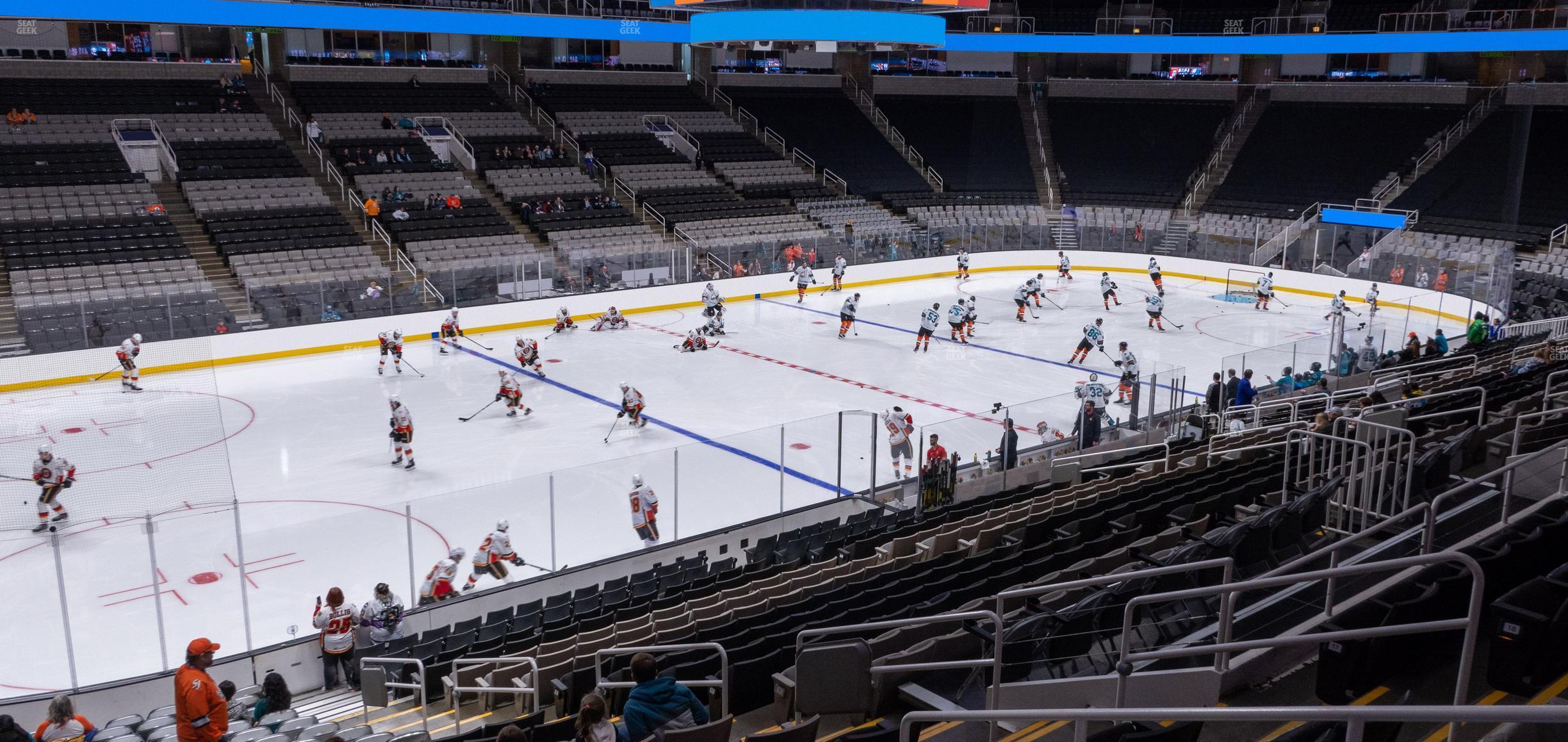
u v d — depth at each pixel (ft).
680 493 42.96
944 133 142.92
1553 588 14.88
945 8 54.44
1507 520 19.72
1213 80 145.07
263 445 56.29
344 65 120.16
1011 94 146.41
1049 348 80.02
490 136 113.60
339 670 33.63
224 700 20.63
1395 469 24.94
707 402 64.85
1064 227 123.13
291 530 37.68
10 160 85.61
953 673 20.27
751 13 52.85
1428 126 126.11
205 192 88.58
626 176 114.52
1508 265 87.71
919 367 73.92
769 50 62.49
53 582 38.14
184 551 36.55
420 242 89.92
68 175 85.56
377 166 100.48
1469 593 16.44
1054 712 11.41
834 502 46.11
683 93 136.77
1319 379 56.54
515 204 102.83
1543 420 29.40
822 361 75.72
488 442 56.75
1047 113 144.97
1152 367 73.05
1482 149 117.50
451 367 74.08
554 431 58.75
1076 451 48.98
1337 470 29.89
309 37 119.14
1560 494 21.20
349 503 47.57
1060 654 19.56
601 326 86.63
